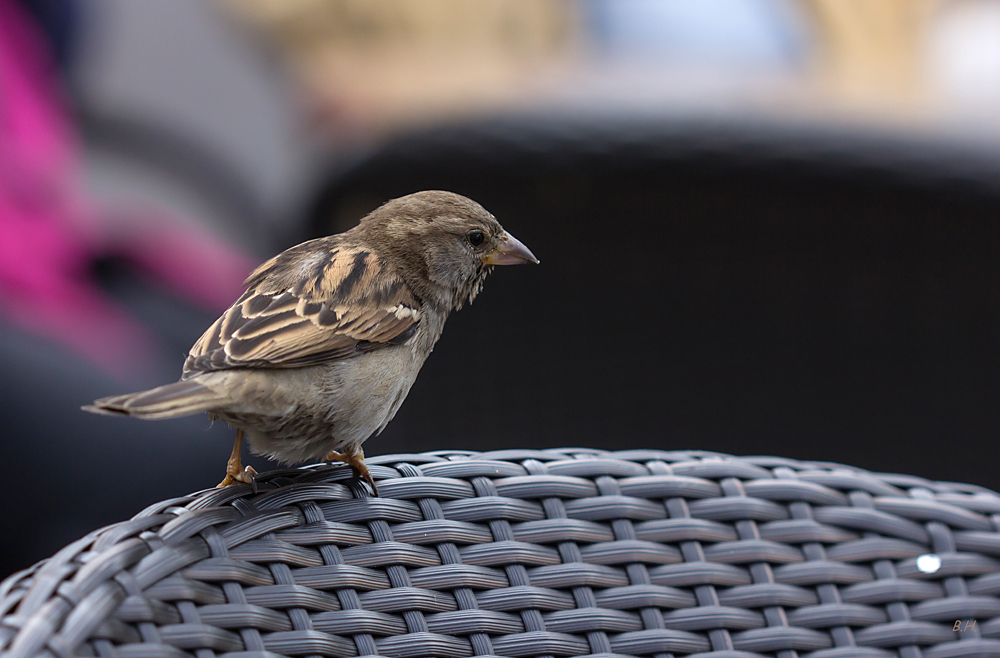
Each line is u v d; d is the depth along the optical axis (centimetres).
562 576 388
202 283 889
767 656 401
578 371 679
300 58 1168
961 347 629
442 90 909
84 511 616
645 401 684
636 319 648
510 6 1102
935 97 1023
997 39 1282
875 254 589
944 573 428
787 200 571
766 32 929
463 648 368
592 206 602
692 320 641
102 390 659
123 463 645
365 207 651
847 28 1056
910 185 554
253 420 471
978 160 554
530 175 583
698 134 555
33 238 742
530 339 674
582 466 415
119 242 865
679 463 432
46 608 301
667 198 584
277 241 966
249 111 1130
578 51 965
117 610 311
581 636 383
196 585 332
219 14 1170
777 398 668
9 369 630
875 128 568
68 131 868
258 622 338
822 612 411
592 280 637
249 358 457
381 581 368
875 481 446
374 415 525
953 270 591
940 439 674
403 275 581
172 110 1068
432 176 612
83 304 754
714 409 679
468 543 385
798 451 689
